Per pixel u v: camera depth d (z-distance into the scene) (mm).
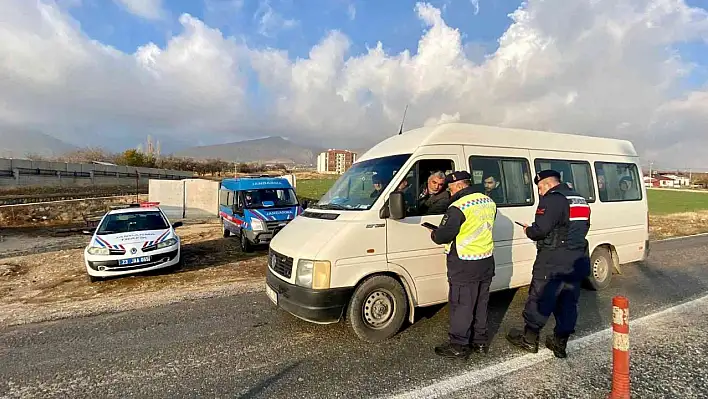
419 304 4715
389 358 4047
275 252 4824
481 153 5336
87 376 3809
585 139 6656
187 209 27125
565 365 3828
